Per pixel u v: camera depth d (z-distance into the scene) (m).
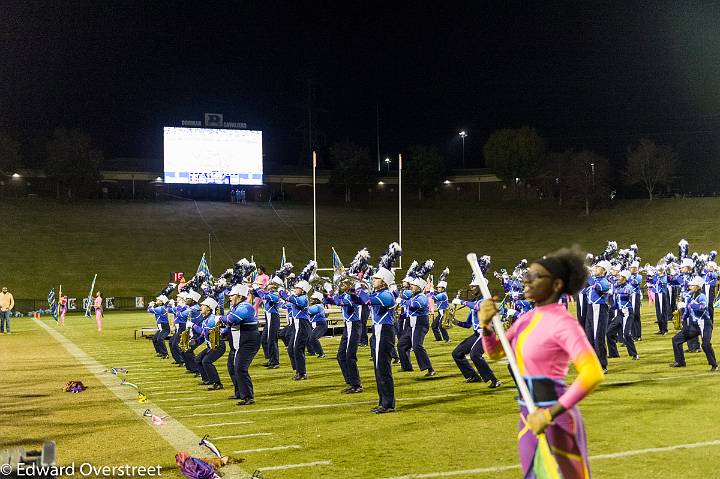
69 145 61.19
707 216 55.09
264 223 59.28
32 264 46.56
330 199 71.25
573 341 3.72
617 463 6.59
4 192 61.88
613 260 18.64
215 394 11.78
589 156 62.44
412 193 72.56
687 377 11.99
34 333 26.58
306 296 13.86
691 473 6.22
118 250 50.41
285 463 6.93
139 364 16.44
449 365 15.04
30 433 8.55
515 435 7.95
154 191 66.19
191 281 16.48
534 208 64.06
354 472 6.53
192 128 59.34
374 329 9.76
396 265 49.34
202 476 6.40
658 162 61.69
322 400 10.90
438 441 7.73
